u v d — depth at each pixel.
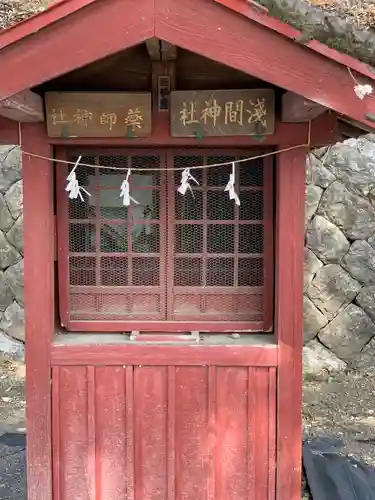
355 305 6.03
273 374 2.81
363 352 6.05
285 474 2.84
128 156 2.85
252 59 2.17
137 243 2.91
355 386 5.81
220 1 2.10
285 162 2.71
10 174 6.18
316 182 5.93
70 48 2.13
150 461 2.85
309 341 6.07
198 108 2.58
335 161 5.92
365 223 5.93
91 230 2.90
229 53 2.16
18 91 2.16
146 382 2.81
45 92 2.57
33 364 2.79
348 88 2.18
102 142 2.69
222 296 2.92
